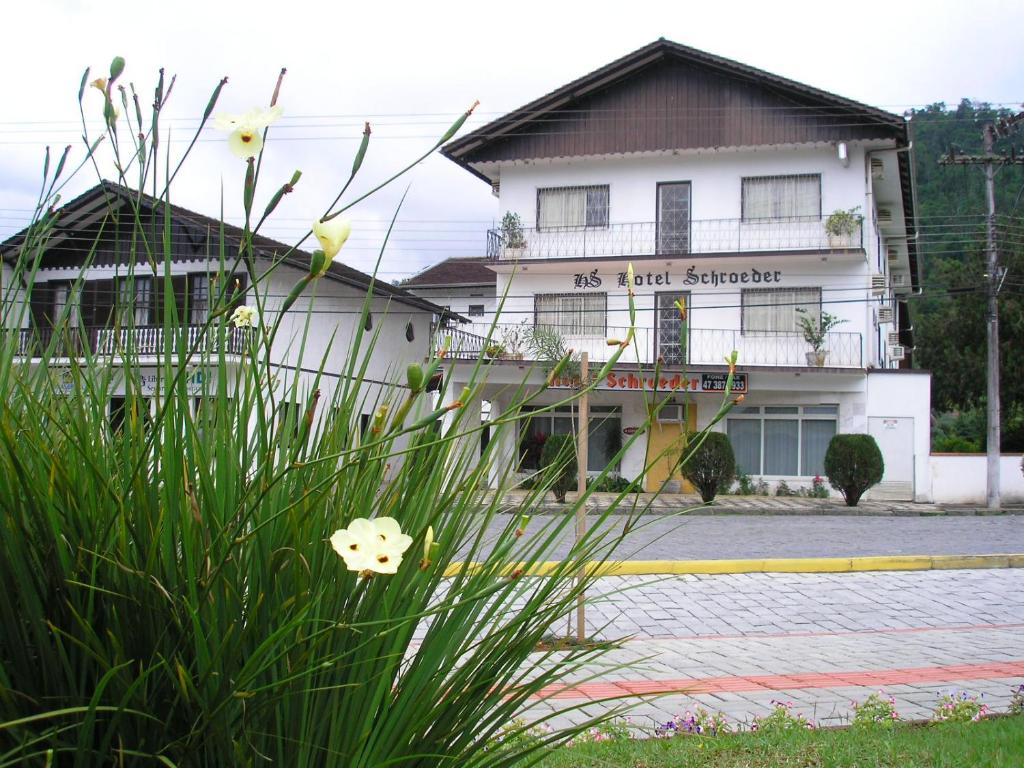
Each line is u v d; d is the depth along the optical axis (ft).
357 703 5.32
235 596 5.00
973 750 14.03
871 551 45.50
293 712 5.17
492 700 5.95
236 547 5.16
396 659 5.35
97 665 4.94
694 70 85.35
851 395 80.28
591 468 81.82
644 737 15.37
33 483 4.86
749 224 84.33
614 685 19.85
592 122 87.30
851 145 82.58
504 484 6.77
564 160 87.97
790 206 83.87
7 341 6.02
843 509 70.33
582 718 16.66
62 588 4.93
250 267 5.03
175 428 5.15
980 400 131.23
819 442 81.56
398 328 72.23
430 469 6.22
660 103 86.02
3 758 4.47
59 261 55.01
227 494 5.24
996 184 146.82
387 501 5.98
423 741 5.69
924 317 149.38
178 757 4.80
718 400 81.61
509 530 6.26
